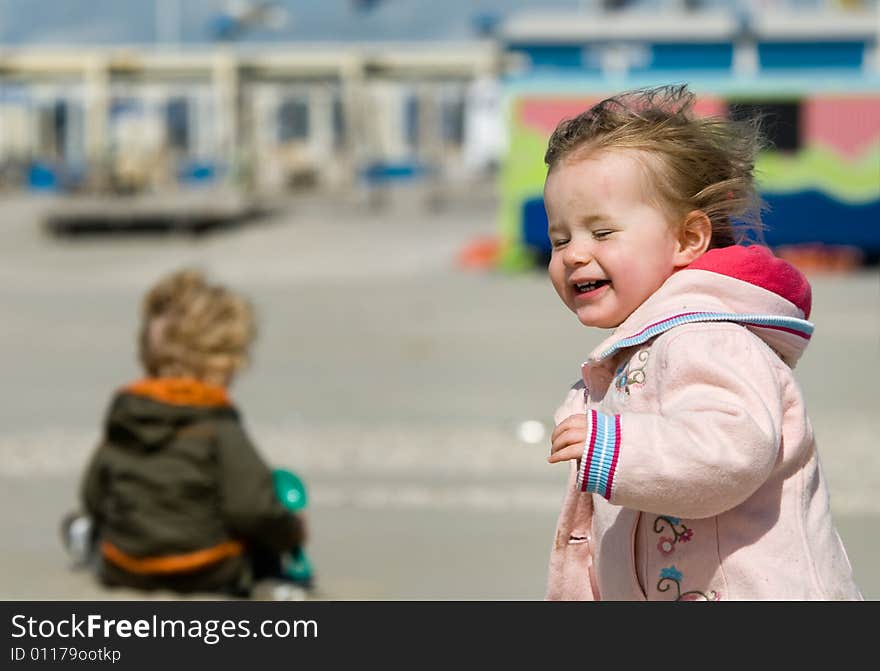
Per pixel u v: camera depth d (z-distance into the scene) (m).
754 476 6.09
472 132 125.38
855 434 22.67
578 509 7.05
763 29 107.00
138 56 105.25
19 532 16.23
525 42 107.75
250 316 12.84
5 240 82.25
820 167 59.34
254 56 105.50
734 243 7.02
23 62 103.69
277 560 12.70
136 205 87.00
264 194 104.19
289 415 25.39
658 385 6.43
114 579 12.61
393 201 98.00
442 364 33.00
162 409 12.38
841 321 40.66
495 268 60.81
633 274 6.65
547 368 32.06
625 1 114.56
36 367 33.66
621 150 6.68
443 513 17.45
